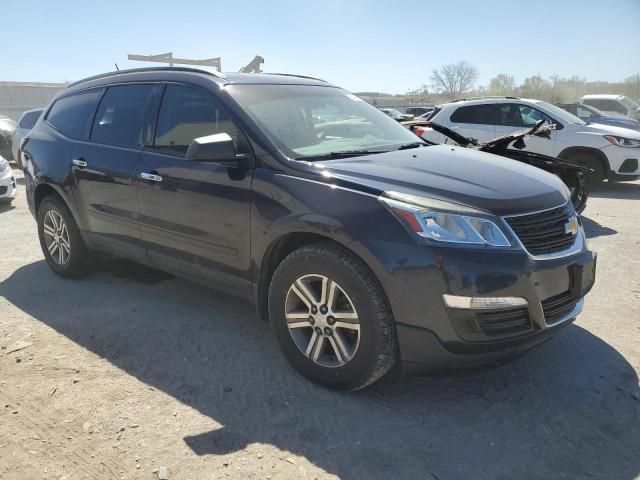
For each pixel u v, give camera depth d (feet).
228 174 11.36
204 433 9.19
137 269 17.56
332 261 9.76
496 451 8.76
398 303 9.14
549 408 9.91
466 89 184.34
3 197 28.19
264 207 10.72
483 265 8.86
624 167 31.81
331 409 9.87
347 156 11.41
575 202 21.83
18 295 15.43
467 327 8.97
